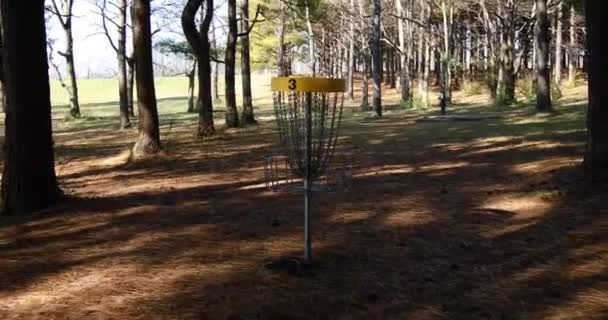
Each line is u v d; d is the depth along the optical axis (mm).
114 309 4125
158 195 8586
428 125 21094
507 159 11086
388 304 4188
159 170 11586
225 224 6617
